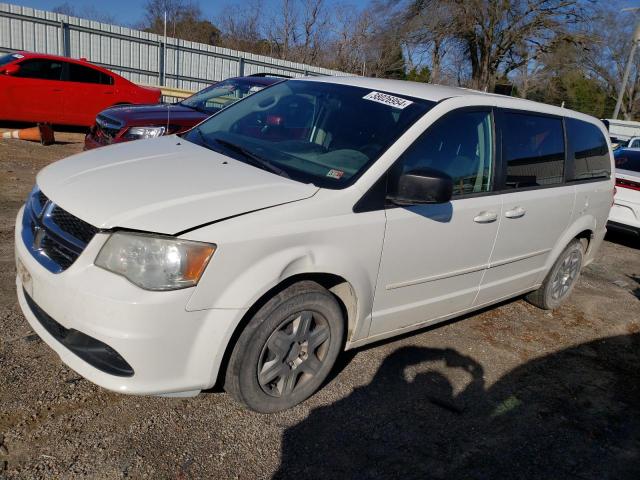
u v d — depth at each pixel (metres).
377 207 2.94
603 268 6.84
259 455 2.63
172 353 2.41
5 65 10.57
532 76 32.97
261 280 2.51
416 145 3.16
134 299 2.29
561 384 3.77
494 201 3.64
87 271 2.36
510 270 4.13
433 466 2.75
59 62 11.09
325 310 2.88
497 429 3.14
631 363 4.27
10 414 2.62
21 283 2.91
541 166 4.15
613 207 7.89
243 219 2.49
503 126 3.78
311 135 3.39
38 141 10.02
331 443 2.79
